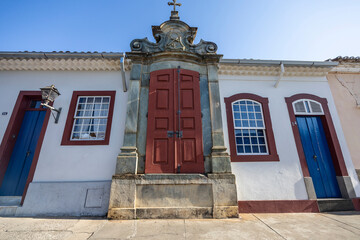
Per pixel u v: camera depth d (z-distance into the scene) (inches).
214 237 116.4
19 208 162.1
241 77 221.8
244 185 178.7
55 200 166.1
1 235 118.0
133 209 149.8
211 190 160.4
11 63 205.0
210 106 189.3
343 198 184.9
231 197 157.8
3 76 209.3
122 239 113.5
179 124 178.4
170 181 158.6
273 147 193.6
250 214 166.1
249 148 197.3
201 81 199.6
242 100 212.1
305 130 208.4
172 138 174.4
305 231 126.3
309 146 202.7
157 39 218.7
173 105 185.0
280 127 202.1
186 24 212.7
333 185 191.9
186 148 172.7
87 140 186.7
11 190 179.5
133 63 198.7
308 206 175.9
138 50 204.2
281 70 211.8
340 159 194.7
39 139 184.9
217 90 195.3
